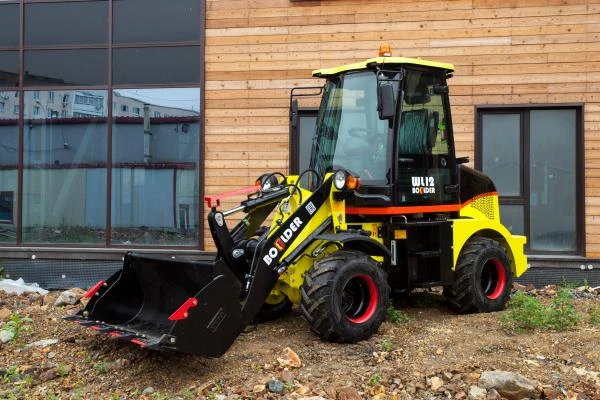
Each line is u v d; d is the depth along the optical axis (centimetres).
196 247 959
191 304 468
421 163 636
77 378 500
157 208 973
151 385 481
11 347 578
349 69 631
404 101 625
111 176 980
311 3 937
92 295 564
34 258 973
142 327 546
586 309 687
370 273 566
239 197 942
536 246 912
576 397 448
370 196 603
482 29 907
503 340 561
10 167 1008
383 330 596
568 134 906
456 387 464
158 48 966
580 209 895
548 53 896
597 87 887
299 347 547
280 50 942
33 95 996
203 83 953
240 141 947
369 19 927
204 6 952
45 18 989
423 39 918
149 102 971
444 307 711
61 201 996
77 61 985
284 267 545
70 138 991
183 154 965
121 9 974
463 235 668
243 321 504
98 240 987
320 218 584
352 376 480
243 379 479
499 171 920
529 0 898
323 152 650
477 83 909
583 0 890
